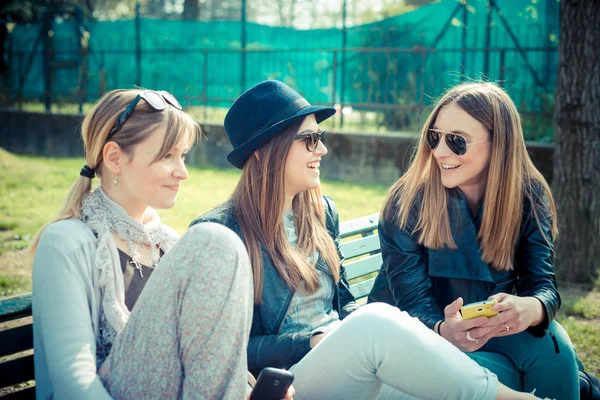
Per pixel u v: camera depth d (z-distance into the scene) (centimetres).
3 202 851
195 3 1808
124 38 1484
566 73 585
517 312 238
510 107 271
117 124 212
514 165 267
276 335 237
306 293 251
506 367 258
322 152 256
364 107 1158
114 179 218
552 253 279
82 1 1955
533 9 1067
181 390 182
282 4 2147
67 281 192
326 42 1264
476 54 1102
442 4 1143
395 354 205
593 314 496
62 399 177
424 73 1109
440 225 273
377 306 212
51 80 1521
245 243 243
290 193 259
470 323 234
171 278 175
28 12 1784
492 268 275
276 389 184
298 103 252
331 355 211
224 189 982
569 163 585
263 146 249
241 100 256
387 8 1585
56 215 212
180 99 1387
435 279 283
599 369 387
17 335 210
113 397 181
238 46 1367
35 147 1464
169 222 740
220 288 174
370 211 808
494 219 270
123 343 181
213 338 174
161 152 213
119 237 218
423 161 284
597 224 588
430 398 209
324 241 269
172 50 1374
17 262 588
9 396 210
